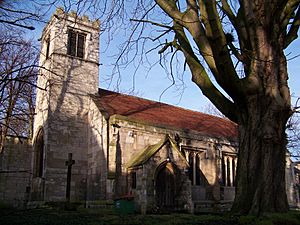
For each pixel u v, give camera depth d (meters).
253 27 10.72
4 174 27.92
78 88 27.39
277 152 10.49
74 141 25.98
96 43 29.50
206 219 10.16
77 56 28.38
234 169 32.22
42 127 26.72
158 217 12.62
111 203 21.42
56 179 24.50
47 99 26.20
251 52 10.94
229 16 12.44
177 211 22.75
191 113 35.25
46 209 19.59
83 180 25.53
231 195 31.06
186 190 23.28
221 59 10.23
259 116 10.68
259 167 10.46
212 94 11.58
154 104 31.97
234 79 10.52
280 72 11.01
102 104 26.64
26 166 28.91
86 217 13.95
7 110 27.58
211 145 29.94
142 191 21.41
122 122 24.34
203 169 28.95
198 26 10.98
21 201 27.89
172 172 23.45
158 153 22.80
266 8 10.49
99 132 25.05
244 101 11.09
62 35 27.67
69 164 21.55
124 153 23.92
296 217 9.19
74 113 26.61
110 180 22.45
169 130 26.97
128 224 10.69
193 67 11.91
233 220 9.48
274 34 10.80
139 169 22.25
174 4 11.56
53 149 24.95
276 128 10.50
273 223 8.67
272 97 10.55
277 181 10.34
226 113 11.65
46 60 27.95
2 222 12.41
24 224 11.88
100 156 24.30
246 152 10.80
